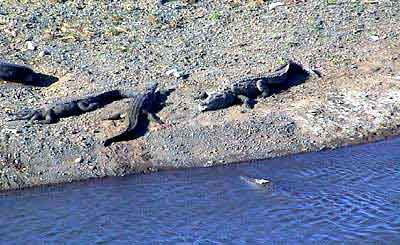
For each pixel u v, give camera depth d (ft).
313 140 149.18
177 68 169.48
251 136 148.46
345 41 181.88
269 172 138.41
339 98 161.27
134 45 179.73
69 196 131.23
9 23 185.78
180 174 138.82
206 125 150.00
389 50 178.50
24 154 140.15
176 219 121.90
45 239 116.78
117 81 163.84
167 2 201.77
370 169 138.31
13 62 168.96
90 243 115.34
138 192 131.95
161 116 152.76
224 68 169.78
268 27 188.44
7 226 120.78
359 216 121.29
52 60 171.73
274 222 120.26
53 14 192.34
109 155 142.00
